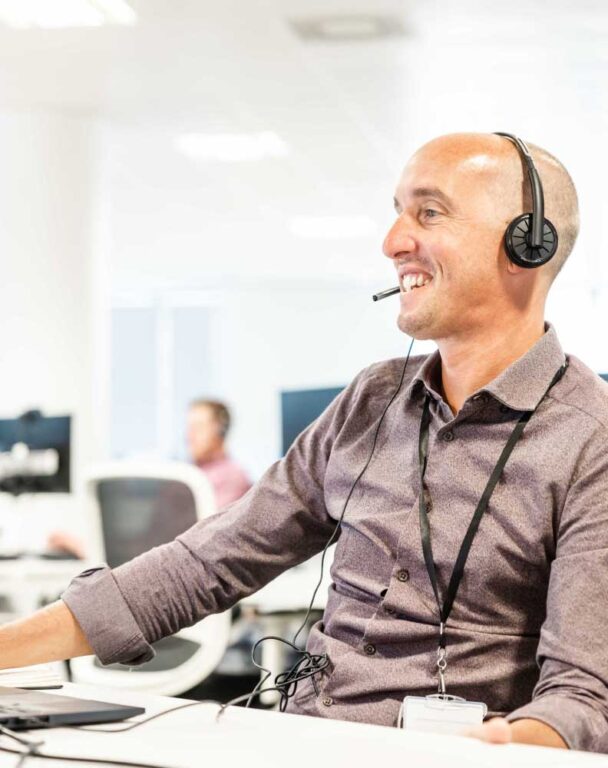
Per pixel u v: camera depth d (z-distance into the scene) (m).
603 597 1.20
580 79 5.07
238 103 5.47
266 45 4.60
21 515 4.57
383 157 6.60
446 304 1.38
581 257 8.71
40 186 5.50
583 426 1.31
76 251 5.56
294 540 1.53
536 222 1.37
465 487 1.35
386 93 5.30
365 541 1.42
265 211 8.02
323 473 1.54
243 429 10.84
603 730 1.11
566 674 1.16
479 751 0.96
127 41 4.57
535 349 1.37
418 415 1.45
